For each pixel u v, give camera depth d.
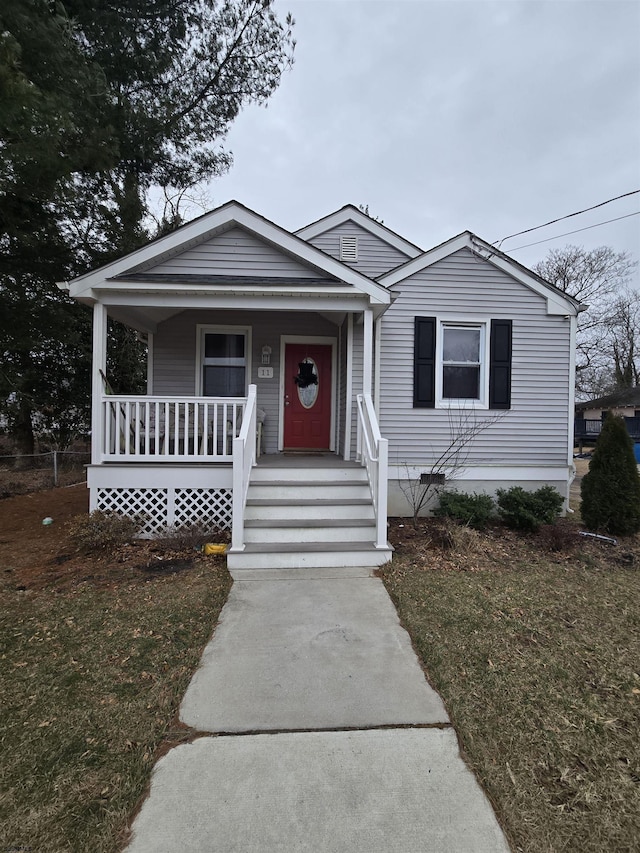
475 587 4.38
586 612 3.86
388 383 7.38
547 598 4.14
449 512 6.65
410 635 3.45
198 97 10.66
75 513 7.98
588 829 1.83
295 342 8.66
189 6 9.60
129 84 9.43
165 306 6.22
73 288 5.96
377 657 3.13
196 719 2.48
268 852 1.72
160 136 9.99
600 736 2.36
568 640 3.37
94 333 6.12
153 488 6.11
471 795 1.99
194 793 1.99
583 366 31.30
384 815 1.89
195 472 6.12
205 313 8.48
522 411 7.57
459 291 7.46
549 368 7.61
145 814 1.88
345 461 6.90
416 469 7.40
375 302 6.26
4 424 13.87
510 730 2.40
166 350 8.43
